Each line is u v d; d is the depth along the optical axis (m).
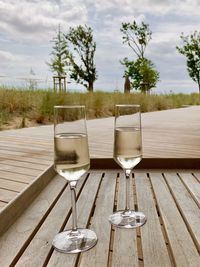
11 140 3.45
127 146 0.98
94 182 1.43
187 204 1.12
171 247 0.82
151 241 0.85
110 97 11.25
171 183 1.39
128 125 0.98
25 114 7.85
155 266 0.74
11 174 1.85
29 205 1.16
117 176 1.57
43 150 2.78
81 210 1.09
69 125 0.85
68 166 0.83
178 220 0.98
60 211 1.08
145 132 3.91
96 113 9.49
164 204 1.13
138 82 33.91
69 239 0.85
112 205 1.13
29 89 9.07
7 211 0.97
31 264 0.76
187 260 0.75
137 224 0.94
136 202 1.17
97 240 0.85
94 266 0.73
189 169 1.67
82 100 9.43
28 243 0.89
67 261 0.76
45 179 1.40
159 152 2.45
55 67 27.58
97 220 0.99
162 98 13.92
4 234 0.92
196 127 4.50
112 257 0.77
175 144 2.91
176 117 6.50
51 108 7.71
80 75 36.34
